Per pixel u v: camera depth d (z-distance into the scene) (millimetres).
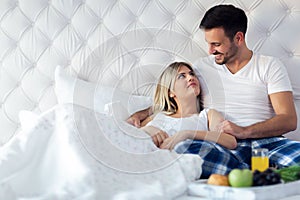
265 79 2580
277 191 1837
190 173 1978
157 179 1930
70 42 2951
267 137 2484
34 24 3025
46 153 1957
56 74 2854
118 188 1827
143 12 2836
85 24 2926
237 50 2600
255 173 1862
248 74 2613
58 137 1987
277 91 2545
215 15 2559
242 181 1805
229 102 2611
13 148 1921
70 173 1882
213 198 1823
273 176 1851
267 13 2652
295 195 1921
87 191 1789
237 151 2393
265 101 2602
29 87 3039
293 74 2633
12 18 3055
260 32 2680
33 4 3020
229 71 2652
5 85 3080
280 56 2656
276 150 2377
